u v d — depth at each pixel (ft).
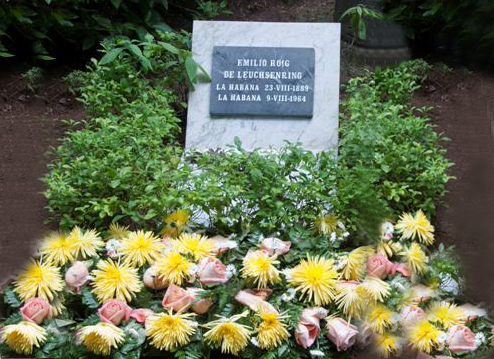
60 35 19.69
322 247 13.51
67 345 11.82
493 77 19.27
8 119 18.03
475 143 17.60
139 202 14.49
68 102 18.69
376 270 13.07
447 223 15.64
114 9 19.97
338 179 15.06
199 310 12.22
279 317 11.96
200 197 14.29
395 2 19.95
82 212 14.84
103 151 15.76
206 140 17.37
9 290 12.62
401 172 15.71
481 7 19.17
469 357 12.07
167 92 17.80
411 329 12.23
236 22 18.04
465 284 13.37
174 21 21.24
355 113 16.66
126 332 11.86
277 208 14.08
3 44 19.35
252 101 17.54
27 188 16.20
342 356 12.12
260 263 12.51
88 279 12.68
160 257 13.05
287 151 16.84
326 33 17.92
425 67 19.16
